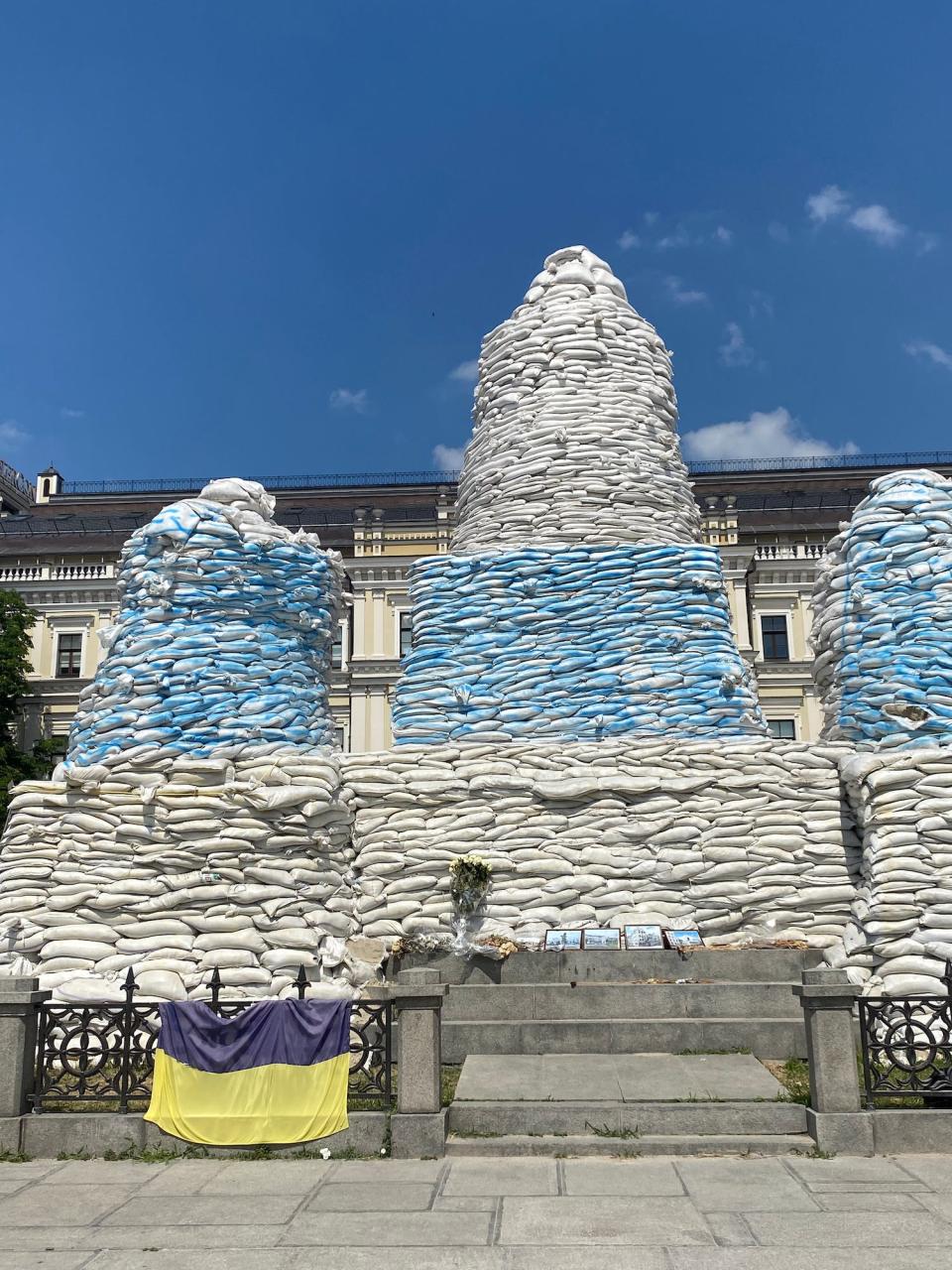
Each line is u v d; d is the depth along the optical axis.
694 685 13.02
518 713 12.88
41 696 36.78
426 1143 7.64
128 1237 6.20
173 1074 7.95
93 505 44.78
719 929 11.71
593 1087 8.52
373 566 37.53
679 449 15.68
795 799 12.06
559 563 13.62
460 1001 10.41
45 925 11.29
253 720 12.14
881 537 12.66
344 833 12.05
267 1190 6.99
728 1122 7.90
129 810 11.55
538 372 15.51
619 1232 6.14
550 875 11.92
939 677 11.85
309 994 10.79
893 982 10.66
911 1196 6.66
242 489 13.74
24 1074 8.08
